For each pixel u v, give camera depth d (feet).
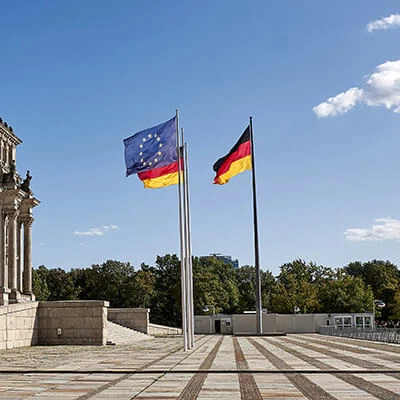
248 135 207.21
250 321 335.88
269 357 112.88
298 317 343.26
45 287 449.06
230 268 566.77
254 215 252.21
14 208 243.81
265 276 605.73
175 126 145.59
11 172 245.86
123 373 83.82
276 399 55.06
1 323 156.76
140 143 144.87
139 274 477.36
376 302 413.18
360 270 629.51
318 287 472.03
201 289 463.01
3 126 252.21
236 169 205.46
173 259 490.90
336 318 344.69
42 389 64.64
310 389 62.18
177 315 463.42
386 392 59.16
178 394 59.52
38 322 181.98
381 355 116.37
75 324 181.88
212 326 348.18
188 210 164.14
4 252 243.81
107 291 470.39
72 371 86.89
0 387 66.69
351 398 54.90
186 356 119.14
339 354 120.26
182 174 163.22
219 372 83.20
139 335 240.32
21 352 141.59
